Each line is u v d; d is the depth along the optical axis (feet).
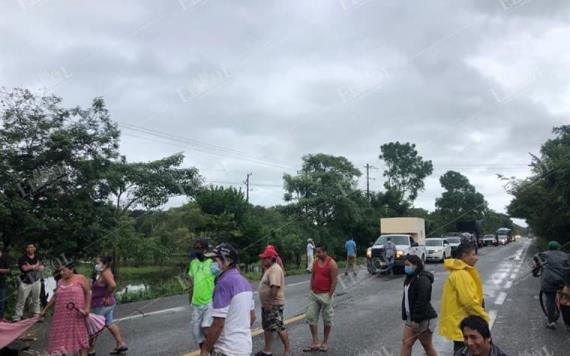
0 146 47.57
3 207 44.39
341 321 36.65
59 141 48.98
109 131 54.24
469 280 18.75
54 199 50.65
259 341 30.14
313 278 28.14
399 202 164.66
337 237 126.62
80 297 24.44
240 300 15.66
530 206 95.71
